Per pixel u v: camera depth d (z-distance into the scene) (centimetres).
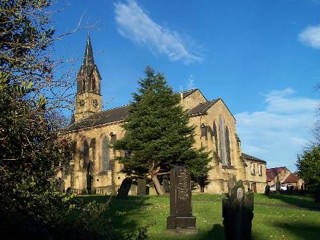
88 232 815
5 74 693
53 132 769
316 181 5162
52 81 768
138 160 4941
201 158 5131
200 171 5069
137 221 1970
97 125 7300
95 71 6391
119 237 1094
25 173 704
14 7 779
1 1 783
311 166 5256
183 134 5156
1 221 631
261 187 8362
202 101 7000
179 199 1845
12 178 691
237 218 1370
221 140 6656
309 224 2030
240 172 6712
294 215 2316
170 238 1641
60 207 798
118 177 6838
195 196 4278
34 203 716
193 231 1762
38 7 799
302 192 5544
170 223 1802
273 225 1983
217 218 2181
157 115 5056
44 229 674
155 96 5147
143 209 2441
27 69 766
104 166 7244
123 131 6962
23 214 678
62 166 800
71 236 779
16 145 692
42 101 703
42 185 736
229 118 6850
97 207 939
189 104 6712
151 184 5338
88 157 7506
